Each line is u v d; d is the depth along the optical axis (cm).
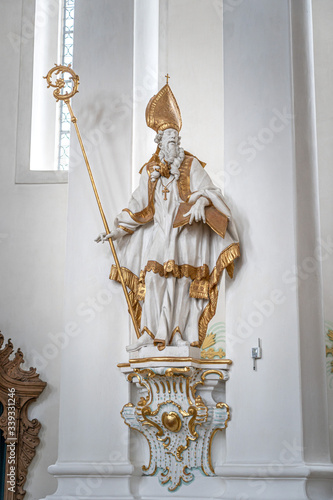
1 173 1017
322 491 745
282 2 854
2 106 1039
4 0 1073
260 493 739
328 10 1014
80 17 922
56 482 905
